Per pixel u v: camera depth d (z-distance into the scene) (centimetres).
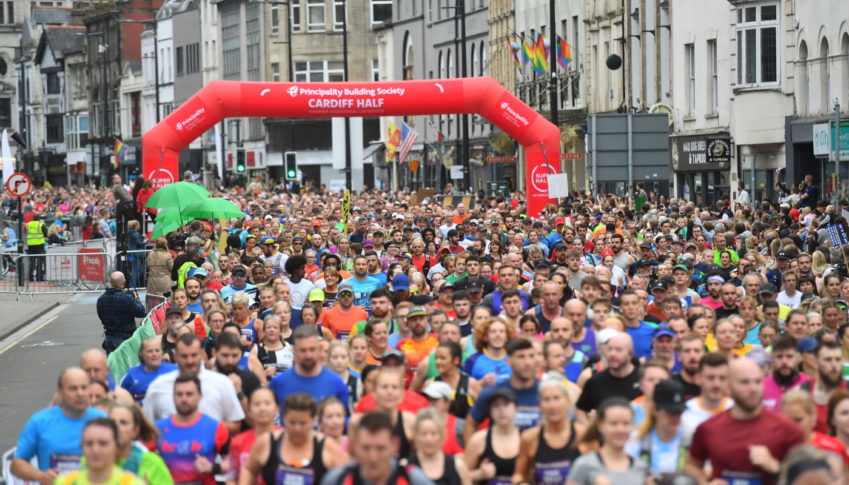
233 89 7456
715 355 2086
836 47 7381
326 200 10694
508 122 7631
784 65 8012
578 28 11869
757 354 2423
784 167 8044
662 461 2045
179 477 2272
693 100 9275
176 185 5906
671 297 3238
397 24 17988
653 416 2052
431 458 2027
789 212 6419
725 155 8725
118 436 1903
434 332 3006
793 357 2356
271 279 4122
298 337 2467
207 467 2269
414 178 17175
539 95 12188
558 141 7688
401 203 9119
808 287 3866
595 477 1864
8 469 2411
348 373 2650
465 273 4191
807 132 7681
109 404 2234
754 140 8206
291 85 7512
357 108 7512
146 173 7450
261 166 19200
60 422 2206
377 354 2917
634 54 10462
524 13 13475
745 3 8156
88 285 7575
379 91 7512
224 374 2616
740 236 5228
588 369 2455
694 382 2375
